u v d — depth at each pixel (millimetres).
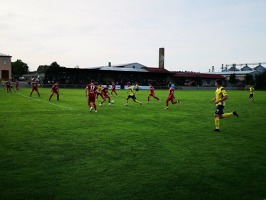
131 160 5953
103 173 5102
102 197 4078
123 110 16500
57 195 4125
